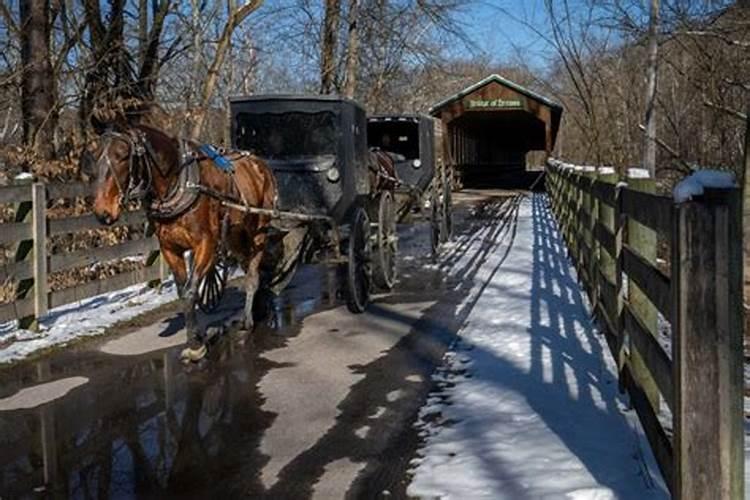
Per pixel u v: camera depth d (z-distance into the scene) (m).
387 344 7.57
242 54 28.86
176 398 6.05
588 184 9.16
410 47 28.27
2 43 14.88
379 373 6.58
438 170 15.41
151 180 6.43
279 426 5.38
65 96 14.48
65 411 5.79
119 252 9.82
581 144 19.59
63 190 8.75
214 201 6.95
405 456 4.75
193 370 6.82
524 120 45.06
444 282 10.96
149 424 5.48
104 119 6.44
